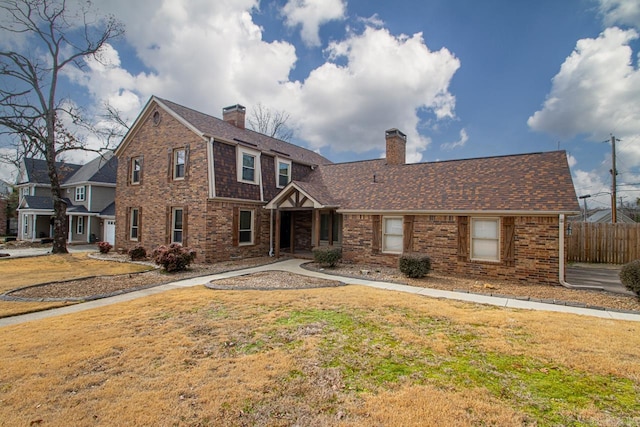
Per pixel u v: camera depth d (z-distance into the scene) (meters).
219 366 4.18
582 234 16.80
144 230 17.03
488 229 11.09
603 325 5.92
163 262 11.88
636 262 8.23
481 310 6.98
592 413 3.21
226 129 17.06
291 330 5.57
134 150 17.84
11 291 9.05
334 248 13.15
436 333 5.44
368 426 2.97
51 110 19.28
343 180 17.36
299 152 22.03
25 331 5.61
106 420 3.05
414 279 10.69
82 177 29.69
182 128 15.34
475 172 13.30
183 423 3.02
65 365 4.23
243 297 7.98
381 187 15.01
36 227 29.36
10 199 36.09
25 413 3.17
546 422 3.08
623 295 8.66
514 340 5.14
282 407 3.28
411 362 4.33
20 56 18.28
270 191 17.22
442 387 3.68
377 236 13.41
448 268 11.68
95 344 4.95
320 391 3.58
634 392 3.62
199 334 5.39
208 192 14.12
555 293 8.88
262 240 16.75
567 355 4.55
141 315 6.52
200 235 14.33
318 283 9.95
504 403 3.37
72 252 20.28
